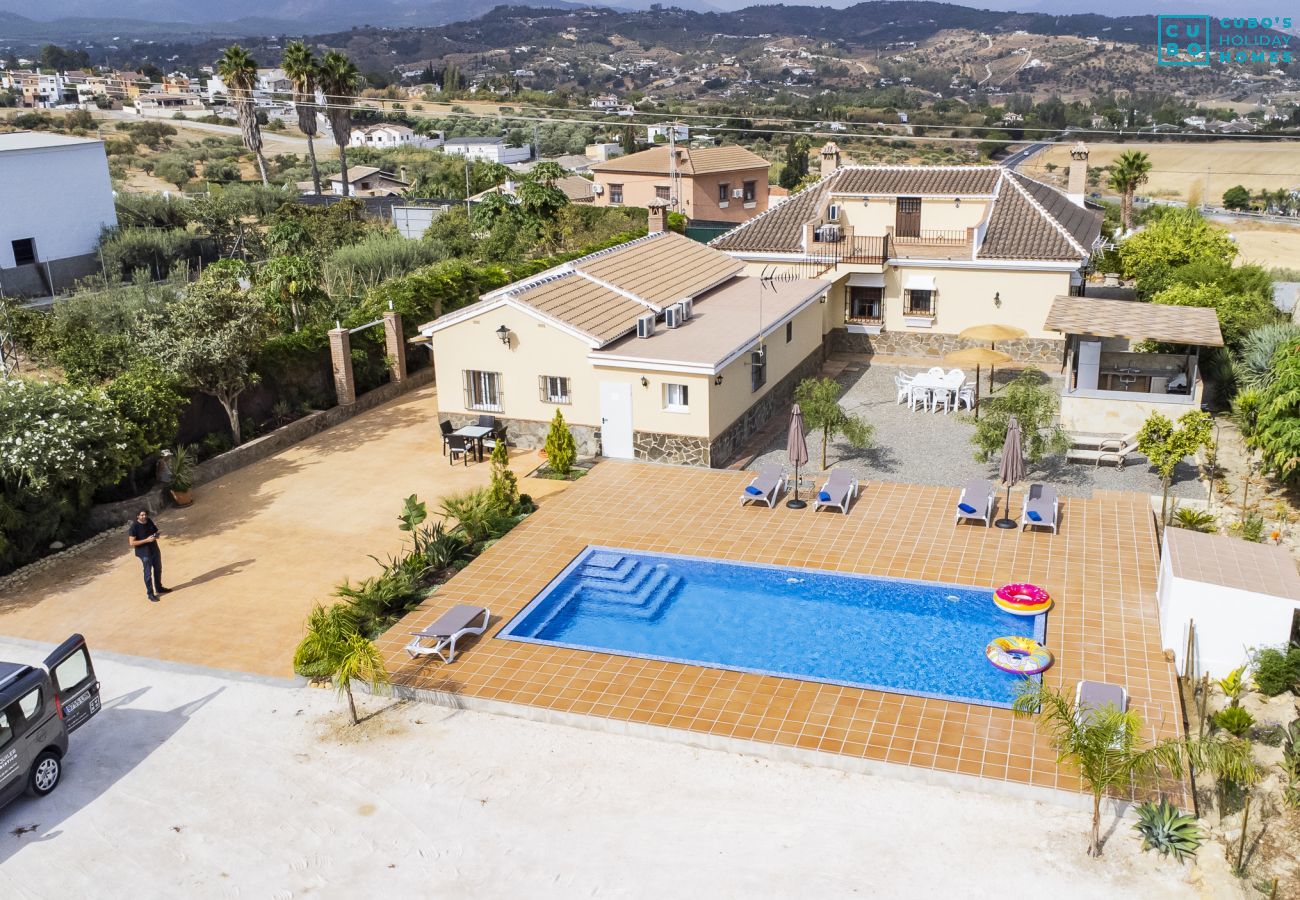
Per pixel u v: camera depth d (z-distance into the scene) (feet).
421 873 41.91
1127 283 150.61
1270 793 44.68
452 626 58.08
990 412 78.54
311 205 216.33
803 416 83.41
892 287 120.67
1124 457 84.74
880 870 40.83
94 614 65.67
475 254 166.20
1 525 70.59
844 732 49.16
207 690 56.39
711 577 67.62
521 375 91.66
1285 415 74.23
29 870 43.01
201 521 79.66
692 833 43.52
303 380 101.09
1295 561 64.80
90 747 51.57
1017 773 45.55
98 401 76.43
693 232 174.40
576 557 70.28
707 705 52.08
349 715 53.67
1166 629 55.36
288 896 40.98
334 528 77.51
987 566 66.44
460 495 82.33
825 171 140.15
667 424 86.99
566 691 53.98
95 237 175.42
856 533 72.38
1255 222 292.40
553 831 44.06
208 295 89.25
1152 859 40.86
